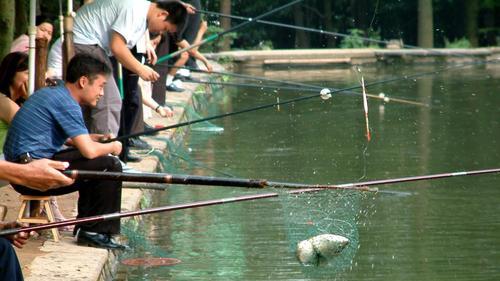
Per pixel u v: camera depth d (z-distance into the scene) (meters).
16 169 10.75
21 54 16.47
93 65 15.02
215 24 61.44
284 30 71.88
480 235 17.41
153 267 15.41
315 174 22.98
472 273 15.16
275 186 12.57
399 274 15.09
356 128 31.08
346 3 70.75
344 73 53.75
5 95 16.30
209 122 32.75
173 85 34.75
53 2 32.31
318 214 15.32
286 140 28.56
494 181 22.19
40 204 15.38
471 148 26.84
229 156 25.66
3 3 23.20
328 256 15.44
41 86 16.88
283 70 56.62
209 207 19.67
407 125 31.78
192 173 22.98
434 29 70.56
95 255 14.48
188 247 16.64
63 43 18.47
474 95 41.00
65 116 14.64
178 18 19.41
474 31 68.50
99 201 14.98
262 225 18.17
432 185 21.70
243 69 57.06
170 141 25.56
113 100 19.38
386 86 45.22
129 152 21.95
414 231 17.62
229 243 16.89
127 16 18.98
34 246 14.74
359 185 13.50
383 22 70.50
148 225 18.23
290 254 16.11
